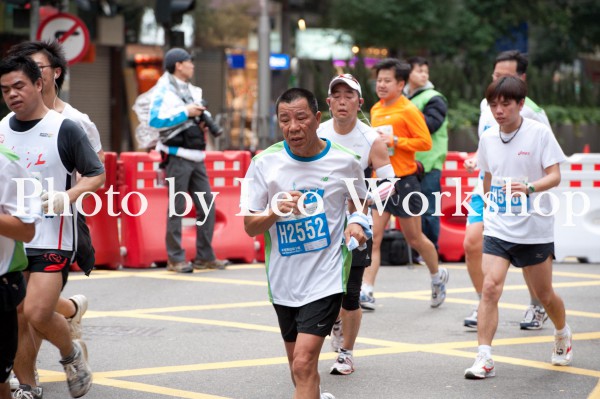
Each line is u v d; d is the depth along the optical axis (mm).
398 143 11742
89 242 7980
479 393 8391
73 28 18562
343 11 32844
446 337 10523
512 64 11133
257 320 11414
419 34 32844
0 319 6180
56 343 7605
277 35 37031
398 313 11789
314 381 6734
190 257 15531
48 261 7414
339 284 6844
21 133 7398
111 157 14938
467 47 34125
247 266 15469
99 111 32375
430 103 14250
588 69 46375
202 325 11109
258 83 26484
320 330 6785
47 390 8406
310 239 6887
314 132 6855
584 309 12141
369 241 8742
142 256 15086
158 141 14266
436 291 12047
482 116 10438
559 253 16156
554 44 39188
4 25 27578
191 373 9039
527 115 9883
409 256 15312
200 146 14367
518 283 13945
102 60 32312
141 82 32938
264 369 9195
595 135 33906
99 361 9461
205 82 36562
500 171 9047
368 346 10117
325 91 28359
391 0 32062
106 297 12750
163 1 18562
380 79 11984
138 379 8812
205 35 36406
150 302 12438
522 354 9797
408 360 9539
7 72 7227
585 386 8633
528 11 35438
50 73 8062
